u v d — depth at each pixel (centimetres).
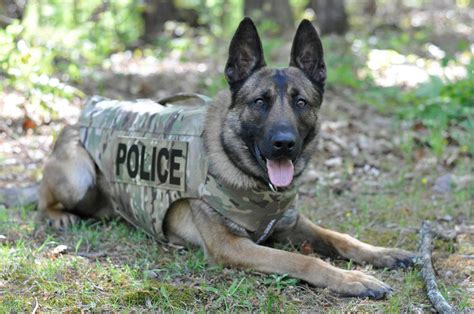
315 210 601
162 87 1059
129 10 1495
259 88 448
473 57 925
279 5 1777
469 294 418
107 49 1276
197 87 1055
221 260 457
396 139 807
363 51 1428
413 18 2103
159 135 493
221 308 398
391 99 982
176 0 1759
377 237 531
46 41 984
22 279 423
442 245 507
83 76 1034
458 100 811
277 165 436
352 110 955
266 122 437
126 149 512
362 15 2172
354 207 605
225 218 459
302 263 432
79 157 550
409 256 464
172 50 1491
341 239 486
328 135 820
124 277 429
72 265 445
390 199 618
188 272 451
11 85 859
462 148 756
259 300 408
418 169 710
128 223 560
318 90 475
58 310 388
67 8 1388
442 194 638
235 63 466
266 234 476
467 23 1975
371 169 718
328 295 414
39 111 809
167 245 509
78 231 534
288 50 1418
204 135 468
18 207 590
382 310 393
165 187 480
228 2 1933
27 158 723
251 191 450
